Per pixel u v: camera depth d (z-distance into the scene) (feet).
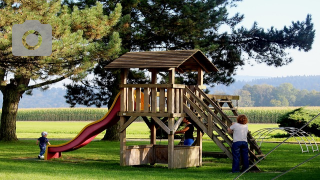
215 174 37.73
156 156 48.49
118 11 59.21
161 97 43.47
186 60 46.68
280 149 67.77
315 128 95.91
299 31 87.51
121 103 45.09
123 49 74.74
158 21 79.05
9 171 37.58
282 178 34.53
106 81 86.69
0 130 84.43
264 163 48.08
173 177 35.14
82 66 56.08
